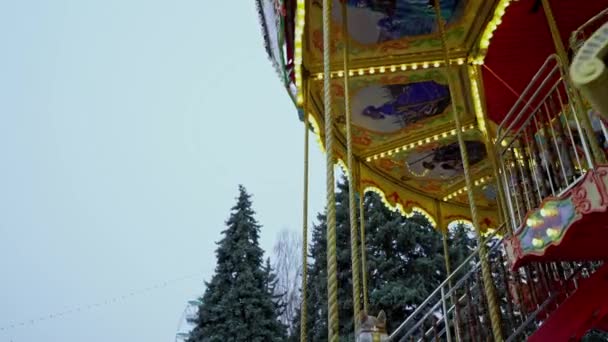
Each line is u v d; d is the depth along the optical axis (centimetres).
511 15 738
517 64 827
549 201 459
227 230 2244
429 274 1866
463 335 675
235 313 1944
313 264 2209
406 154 1041
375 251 1950
